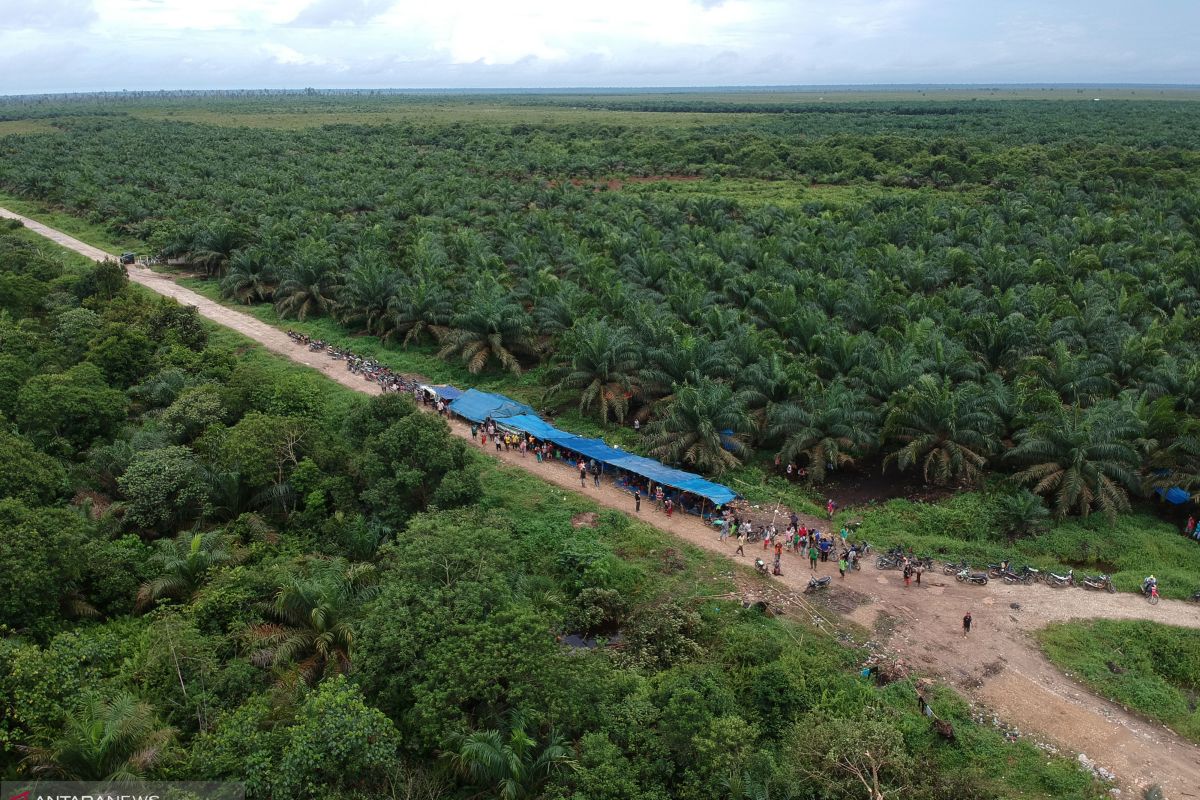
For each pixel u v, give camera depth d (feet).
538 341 186.91
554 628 92.58
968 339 165.68
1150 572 112.37
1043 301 183.11
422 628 78.33
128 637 88.38
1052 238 237.66
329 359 195.52
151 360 171.01
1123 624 100.89
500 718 77.10
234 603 91.81
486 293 191.72
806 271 209.67
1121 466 122.83
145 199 323.16
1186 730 85.20
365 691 78.02
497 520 112.06
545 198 326.24
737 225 279.69
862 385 147.95
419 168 421.59
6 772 65.00
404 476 119.34
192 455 124.47
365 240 247.29
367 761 66.85
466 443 154.30
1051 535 121.19
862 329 179.01
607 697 81.61
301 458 127.65
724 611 104.37
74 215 328.90
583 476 139.03
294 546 111.34
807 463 143.95
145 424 140.87
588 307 187.73
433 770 73.92
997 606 105.40
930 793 73.20
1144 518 126.52
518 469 144.05
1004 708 87.76
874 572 113.70
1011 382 154.20
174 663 78.89
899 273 215.72
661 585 110.93
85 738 64.44
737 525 124.16
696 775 72.02
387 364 192.44
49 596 88.79
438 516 104.22
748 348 158.71
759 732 80.02
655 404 152.87
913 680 91.30
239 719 70.49
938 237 245.86
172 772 64.90
